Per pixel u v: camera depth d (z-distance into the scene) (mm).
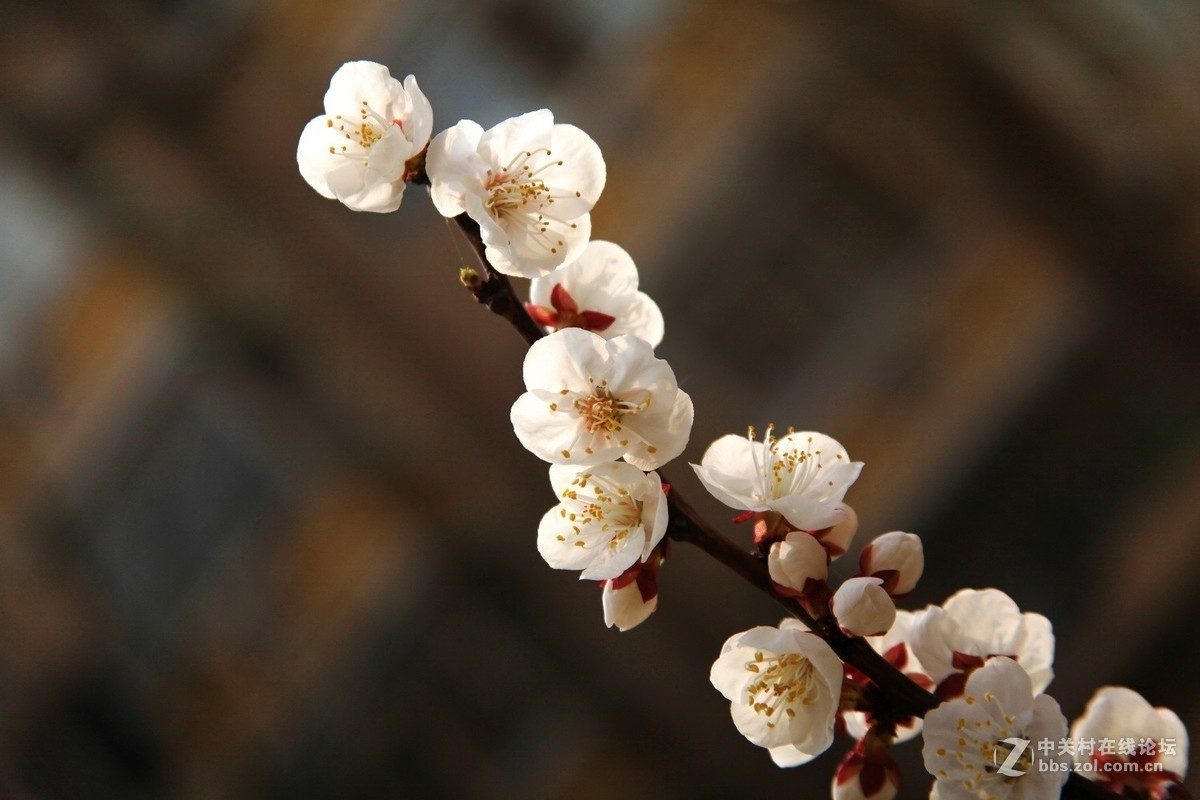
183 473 2014
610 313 559
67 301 2012
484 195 541
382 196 543
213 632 1999
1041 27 1758
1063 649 1837
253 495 1997
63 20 1890
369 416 1862
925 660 547
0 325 2035
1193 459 1825
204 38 1976
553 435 533
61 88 1907
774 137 1941
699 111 1958
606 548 535
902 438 1913
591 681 1787
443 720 1954
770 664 541
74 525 2033
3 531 2027
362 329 1866
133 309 1976
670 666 1767
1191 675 1766
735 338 1965
